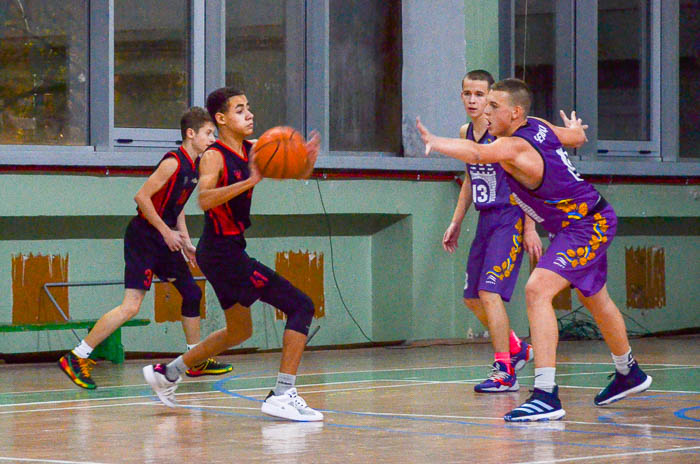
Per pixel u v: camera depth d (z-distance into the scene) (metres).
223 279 9.23
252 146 8.94
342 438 8.09
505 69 19.38
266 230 17.38
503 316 11.46
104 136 16.42
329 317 17.98
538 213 9.23
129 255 12.21
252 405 10.28
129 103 16.77
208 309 16.81
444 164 18.12
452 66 18.27
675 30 21.19
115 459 7.21
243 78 17.80
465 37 18.16
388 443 7.84
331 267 18.00
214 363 12.80
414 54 18.58
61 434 8.41
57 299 15.80
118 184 15.80
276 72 18.09
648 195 20.12
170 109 17.11
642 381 9.77
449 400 10.60
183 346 16.72
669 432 8.34
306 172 8.80
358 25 18.66
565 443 7.79
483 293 11.54
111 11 16.42
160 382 9.87
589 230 9.12
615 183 19.81
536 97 19.91
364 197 17.59
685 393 11.02
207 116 12.43
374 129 18.83
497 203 11.61
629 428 8.55
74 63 16.38
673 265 21.08
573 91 20.14
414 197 18.02
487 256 11.60
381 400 10.61
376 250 18.47
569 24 20.05
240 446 7.75
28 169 15.16
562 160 9.02
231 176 9.05
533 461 7.00
